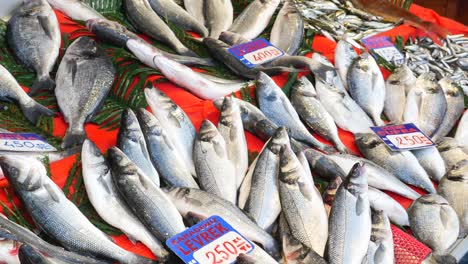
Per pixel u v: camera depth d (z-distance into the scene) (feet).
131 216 4.82
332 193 5.34
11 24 6.44
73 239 4.58
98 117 5.89
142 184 4.91
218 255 4.53
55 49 6.34
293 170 5.14
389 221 5.21
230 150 5.63
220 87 6.41
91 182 4.92
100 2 7.46
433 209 5.42
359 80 6.88
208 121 5.66
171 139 5.66
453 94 6.98
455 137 6.63
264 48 7.07
